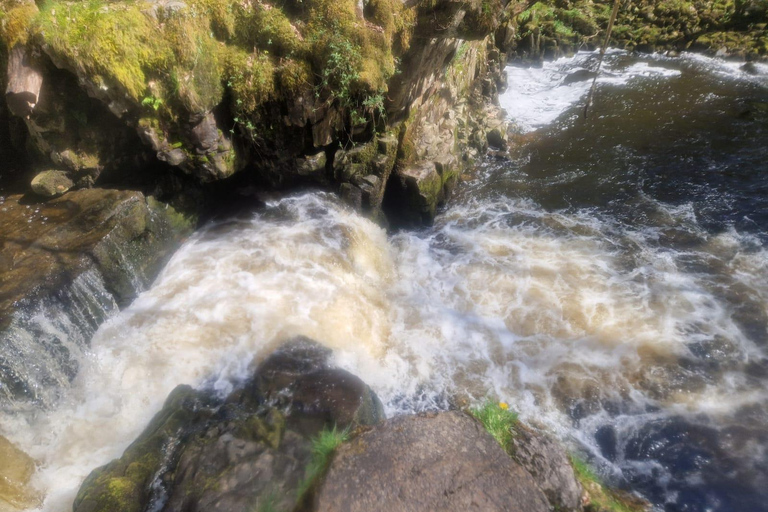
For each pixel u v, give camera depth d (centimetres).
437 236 828
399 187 806
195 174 703
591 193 892
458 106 980
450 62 857
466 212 875
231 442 455
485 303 699
